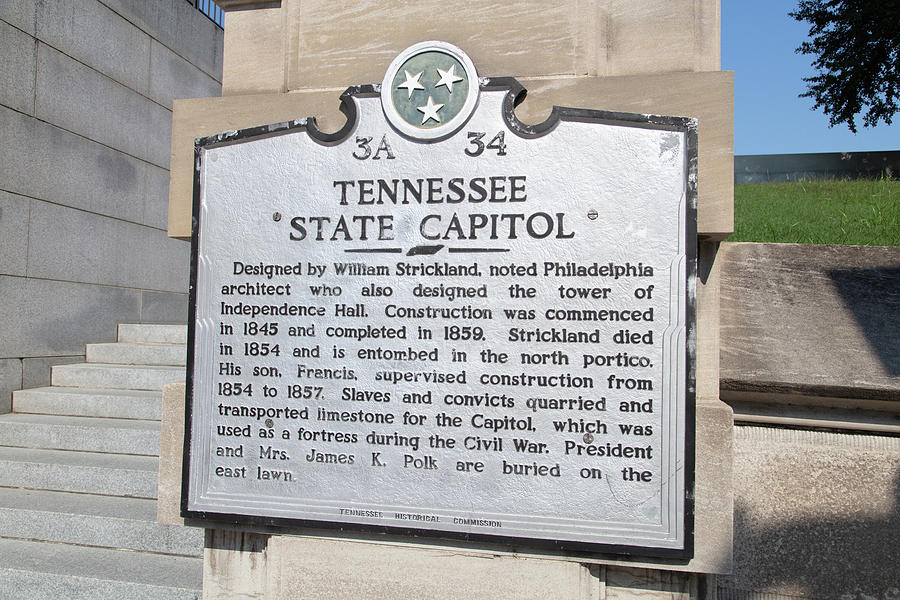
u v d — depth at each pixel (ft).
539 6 8.87
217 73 31.60
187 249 28.78
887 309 9.16
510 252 8.31
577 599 8.14
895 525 8.61
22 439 17.60
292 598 8.90
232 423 8.96
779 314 9.33
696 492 7.95
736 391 9.23
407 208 8.63
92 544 13.42
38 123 21.01
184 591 11.34
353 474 8.59
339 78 9.45
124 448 16.80
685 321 7.86
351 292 8.73
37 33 20.95
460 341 8.39
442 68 8.61
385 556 8.64
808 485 8.87
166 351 21.88
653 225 8.00
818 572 8.77
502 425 8.23
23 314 20.34
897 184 21.70
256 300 9.00
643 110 8.31
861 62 65.51
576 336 8.10
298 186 8.97
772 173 33.17
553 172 8.25
